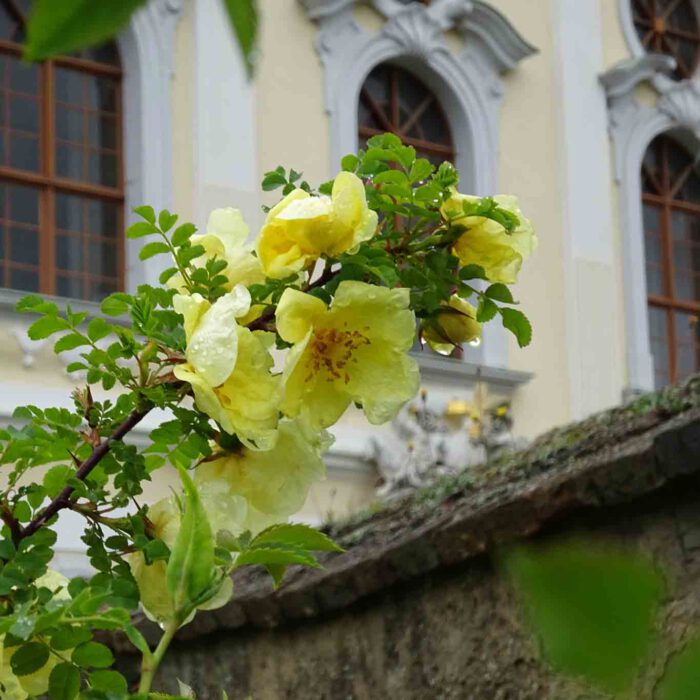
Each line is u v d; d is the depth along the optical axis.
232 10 0.58
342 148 19.34
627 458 4.04
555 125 21.34
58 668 1.93
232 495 2.05
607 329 20.86
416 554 4.78
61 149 17.59
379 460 17.69
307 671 5.33
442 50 20.39
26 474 9.51
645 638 0.54
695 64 22.95
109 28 0.55
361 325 2.02
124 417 2.30
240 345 1.95
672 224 22.36
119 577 2.18
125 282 17.58
